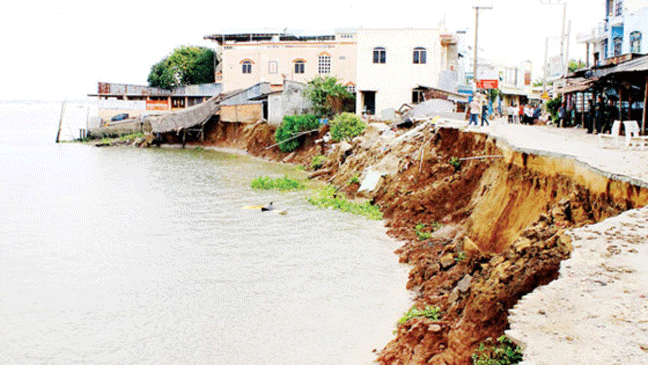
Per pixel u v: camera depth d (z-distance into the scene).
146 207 26.03
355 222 22.50
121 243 19.56
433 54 46.56
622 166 11.80
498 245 15.12
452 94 40.25
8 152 54.16
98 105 70.31
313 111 48.94
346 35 58.53
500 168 18.06
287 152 46.00
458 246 15.98
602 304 6.35
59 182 34.25
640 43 32.19
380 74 47.22
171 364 11.08
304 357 11.23
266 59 57.12
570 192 12.73
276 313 13.37
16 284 15.48
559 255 8.34
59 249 18.86
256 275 16.02
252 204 26.66
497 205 16.31
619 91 21.23
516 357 7.36
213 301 14.14
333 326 12.60
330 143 41.44
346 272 16.20
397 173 25.92
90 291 14.95
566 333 5.84
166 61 70.94
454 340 8.87
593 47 42.50
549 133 23.31
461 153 23.91
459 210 20.17
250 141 51.56
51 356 11.44
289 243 19.39
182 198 28.44
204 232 21.03
